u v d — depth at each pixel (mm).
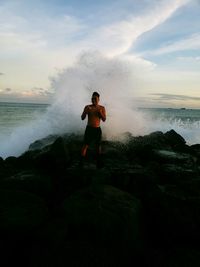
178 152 8484
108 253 3775
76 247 3742
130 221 4156
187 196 5238
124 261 3861
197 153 8930
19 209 4387
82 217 4109
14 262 3807
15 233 4039
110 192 4777
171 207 4785
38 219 4270
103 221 4047
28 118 36156
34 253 3654
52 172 6742
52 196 5688
